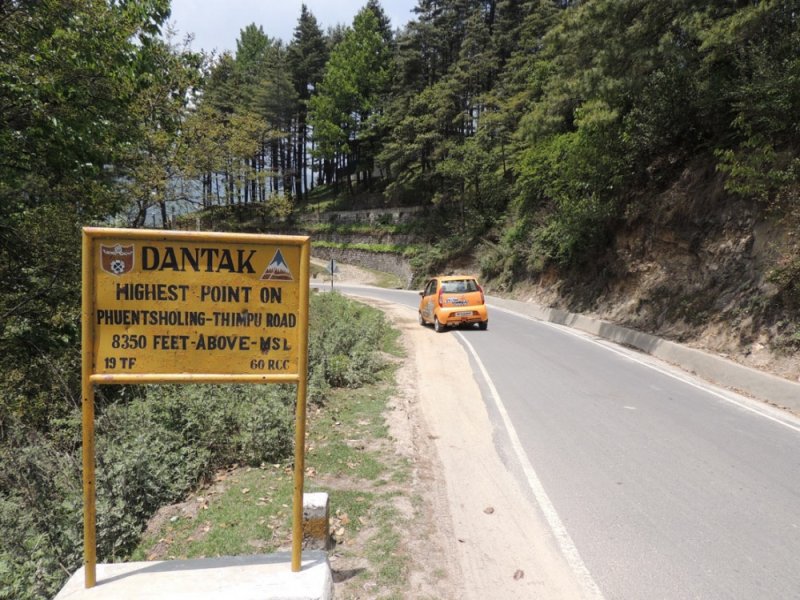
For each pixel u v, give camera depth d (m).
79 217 11.51
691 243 15.58
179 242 3.27
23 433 6.92
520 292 28.50
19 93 8.53
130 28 9.85
